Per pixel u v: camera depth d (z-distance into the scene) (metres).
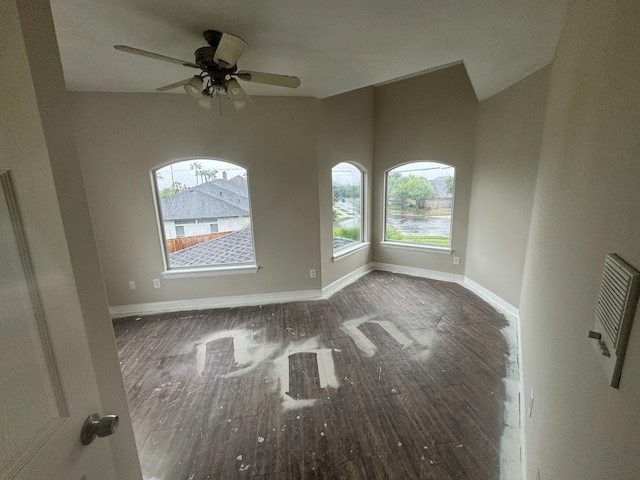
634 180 0.60
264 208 3.66
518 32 1.97
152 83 2.87
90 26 1.83
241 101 2.27
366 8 1.69
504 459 1.68
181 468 1.69
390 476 1.60
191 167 3.53
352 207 4.69
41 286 0.60
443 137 4.17
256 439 1.86
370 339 2.94
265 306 3.78
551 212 1.68
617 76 0.76
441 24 1.87
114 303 3.62
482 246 3.87
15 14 0.58
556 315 1.26
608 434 0.60
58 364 0.63
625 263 0.60
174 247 3.69
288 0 1.61
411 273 4.81
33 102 0.62
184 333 3.16
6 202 0.54
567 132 1.43
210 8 1.67
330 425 1.94
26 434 0.55
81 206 0.85
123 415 1.02
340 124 4.00
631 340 0.54
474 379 2.33
